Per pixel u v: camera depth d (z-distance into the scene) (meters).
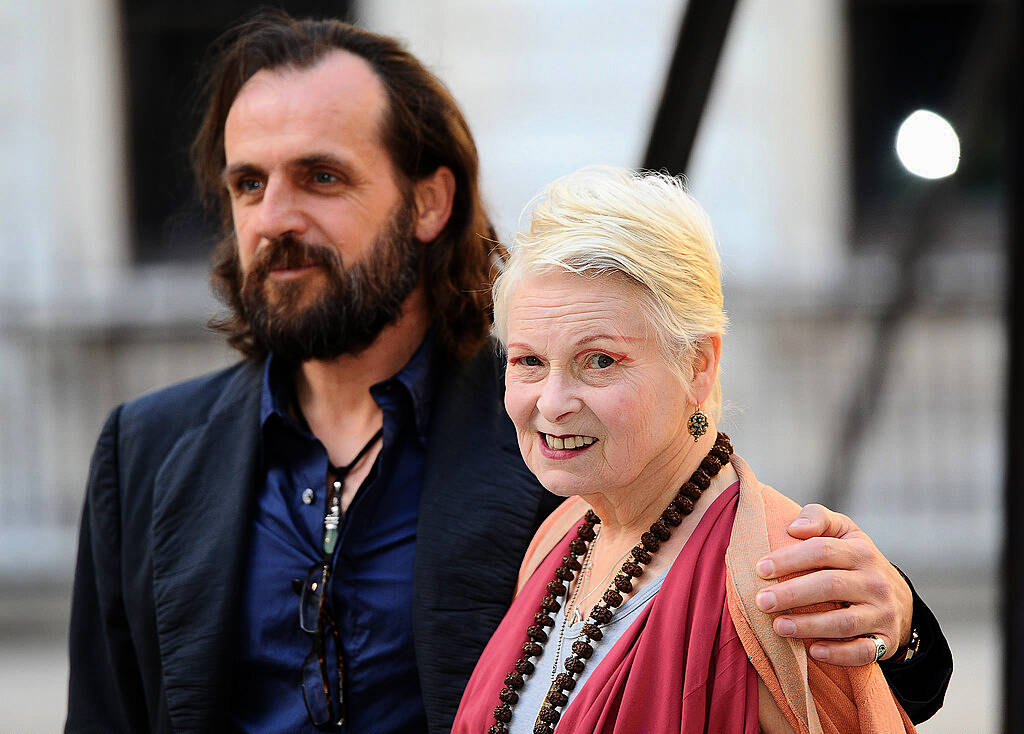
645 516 4.06
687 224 3.86
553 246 3.79
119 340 20.12
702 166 20.45
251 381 5.46
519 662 4.16
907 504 19.06
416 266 5.21
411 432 5.23
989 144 19.31
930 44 20.41
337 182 4.99
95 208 20.97
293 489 5.21
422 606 4.86
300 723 4.93
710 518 3.93
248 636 5.03
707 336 3.88
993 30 10.66
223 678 4.97
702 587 3.77
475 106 20.02
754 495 3.91
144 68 20.94
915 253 12.66
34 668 15.88
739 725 3.58
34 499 19.67
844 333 19.69
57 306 20.14
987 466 19.05
